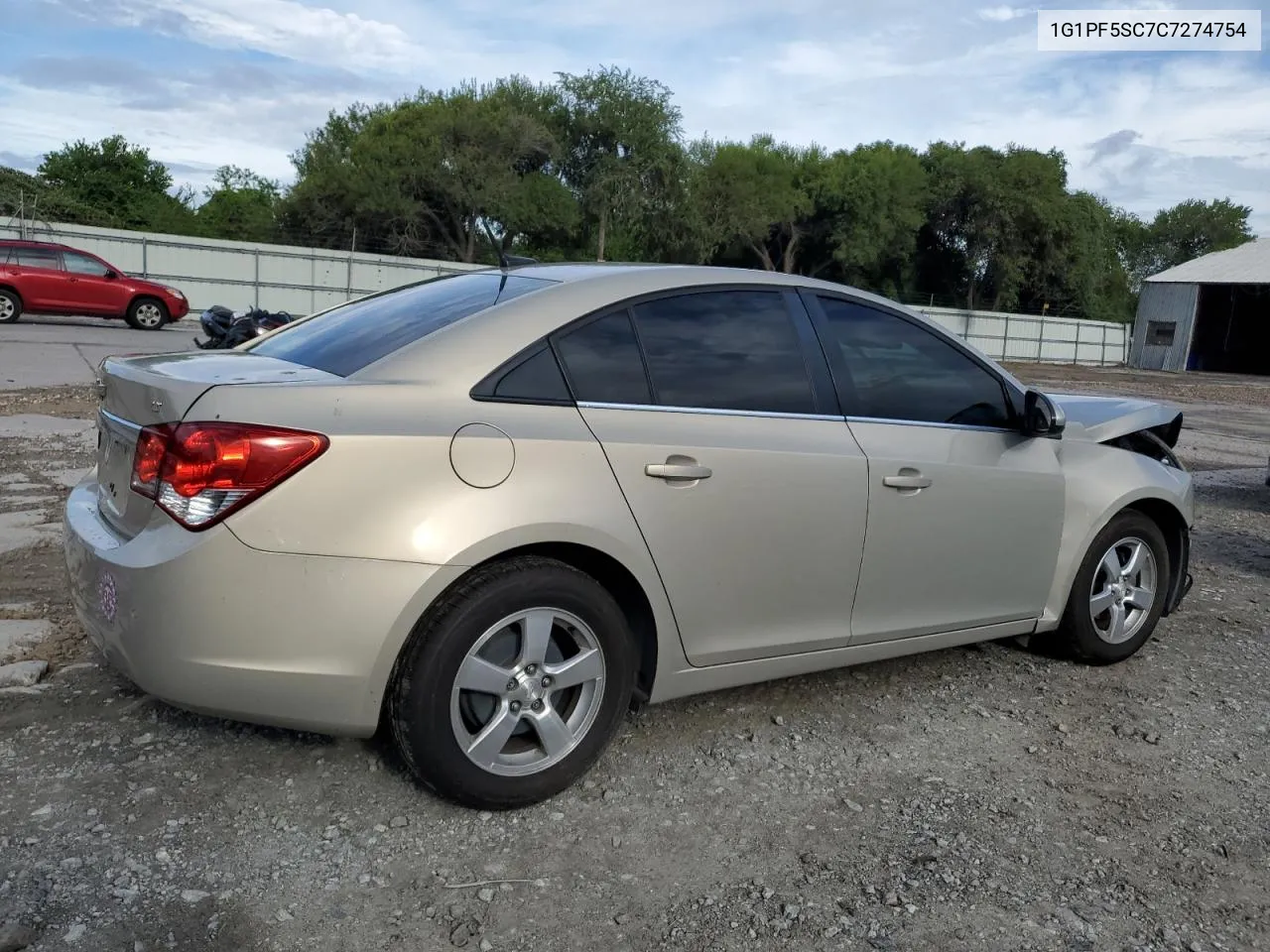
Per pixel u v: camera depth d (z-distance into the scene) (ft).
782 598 11.71
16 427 31.04
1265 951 8.77
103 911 8.29
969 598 13.53
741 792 10.93
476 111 156.66
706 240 171.73
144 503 9.47
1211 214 287.69
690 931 8.56
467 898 8.80
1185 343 153.69
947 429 13.15
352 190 152.35
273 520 8.96
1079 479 14.53
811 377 12.14
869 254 186.60
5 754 10.66
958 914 8.99
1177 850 10.28
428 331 10.55
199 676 9.04
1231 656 16.29
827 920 8.80
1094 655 15.17
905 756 12.04
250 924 8.28
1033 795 11.25
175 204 203.51
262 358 11.38
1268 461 43.14
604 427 10.44
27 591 15.89
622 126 160.97
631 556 10.43
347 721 9.44
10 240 73.26
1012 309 206.80
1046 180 194.59
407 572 9.29
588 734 10.50
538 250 168.45
